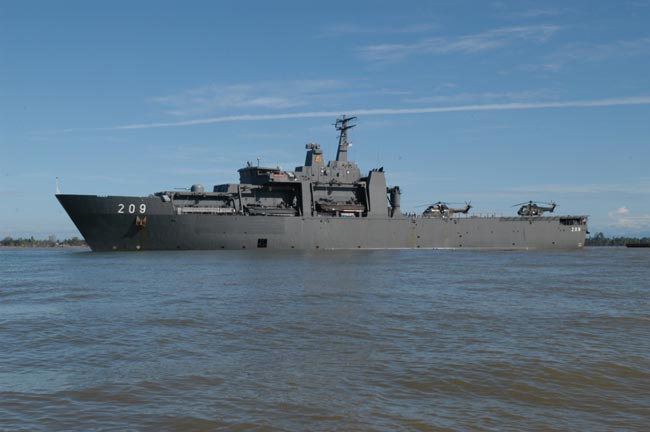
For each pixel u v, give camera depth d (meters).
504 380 15.62
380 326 23.52
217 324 23.84
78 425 12.13
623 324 24.45
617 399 14.10
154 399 13.86
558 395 14.38
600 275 49.81
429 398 14.07
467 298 32.75
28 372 16.34
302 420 12.50
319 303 30.09
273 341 20.55
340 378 15.76
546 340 20.92
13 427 12.00
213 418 12.57
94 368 16.77
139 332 22.19
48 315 26.31
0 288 38.19
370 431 11.91
